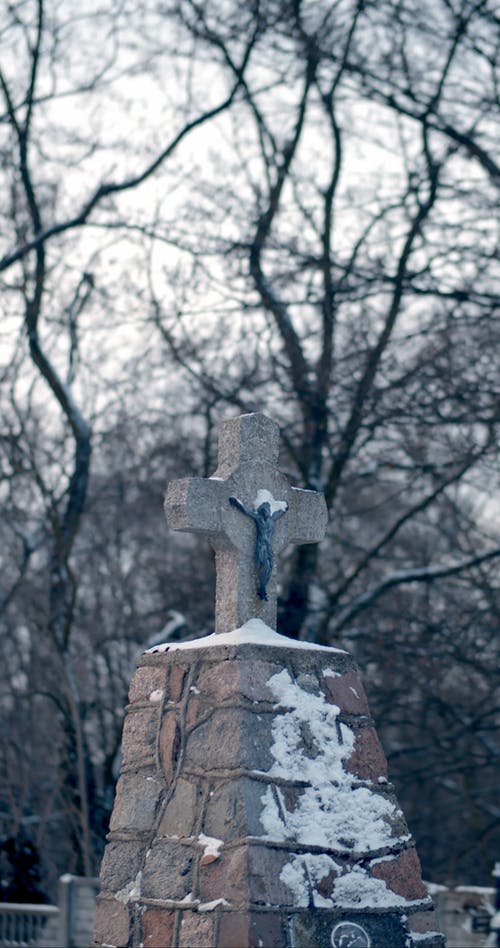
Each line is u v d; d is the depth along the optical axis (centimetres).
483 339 1505
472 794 1998
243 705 529
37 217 1792
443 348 1479
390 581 1677
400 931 518
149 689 576
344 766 542
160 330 1675
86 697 2070
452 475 1619
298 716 540
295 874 503
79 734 1741
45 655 2166
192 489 578
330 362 1568
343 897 511
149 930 521
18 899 1714
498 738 2205
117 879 545
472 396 1491
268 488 605
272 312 1625
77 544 2561
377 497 2322
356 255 1593
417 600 1906
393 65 1592
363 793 540
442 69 1590
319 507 622
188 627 1886
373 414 1536
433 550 2253
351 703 561
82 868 1781
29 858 1758
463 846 2269
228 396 1609
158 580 2130
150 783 554
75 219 1753
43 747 2323
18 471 1903
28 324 1786
